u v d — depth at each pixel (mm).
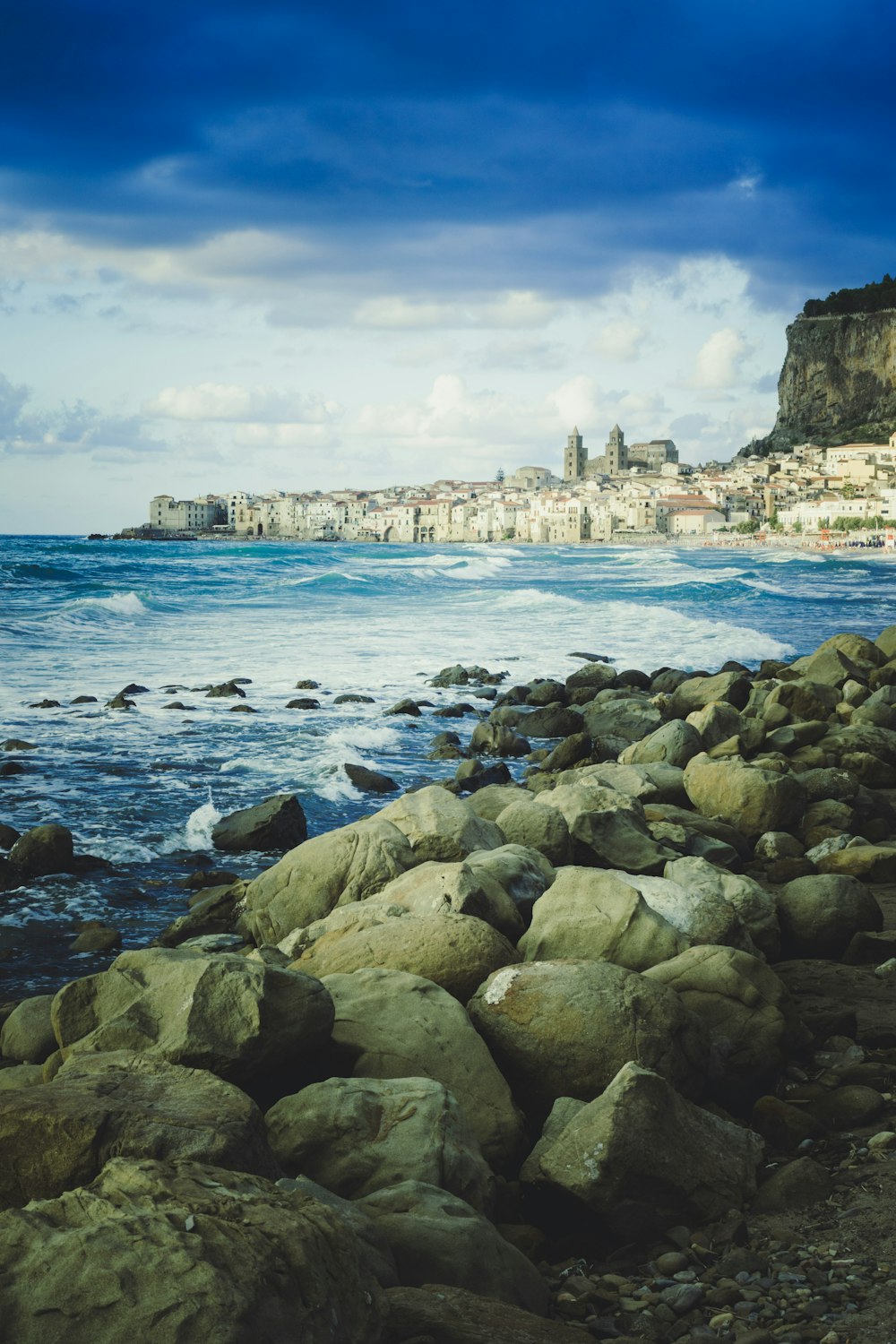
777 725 17625
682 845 10859
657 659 32594
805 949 8531
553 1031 5672
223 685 24141
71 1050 5145
